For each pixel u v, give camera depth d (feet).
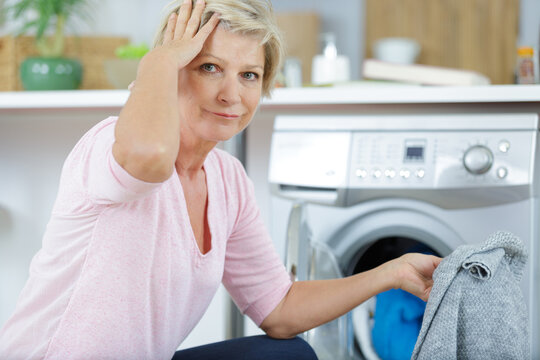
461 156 4.94
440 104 5.57
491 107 5.71
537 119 4.80
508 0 9.20
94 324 3.15
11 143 7.46
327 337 4.80
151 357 3.49
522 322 3.12
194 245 3.39
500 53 9.25
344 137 5.32
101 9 7.73
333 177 5.30
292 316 3.85
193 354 3.78
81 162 2.98
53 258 3.21
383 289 3.65
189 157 3.44
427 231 5.07
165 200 3.23
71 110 6.69
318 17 9.16
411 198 5.08
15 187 7.47
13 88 6.89
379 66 5.86
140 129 2.61
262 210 6.91
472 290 3.06
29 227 7.47
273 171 5.57
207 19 3.18
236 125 3.32
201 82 3.20
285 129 5.58
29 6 6.86
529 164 4.75
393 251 5.34
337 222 5.33
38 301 3.29
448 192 4.95
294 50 8.90
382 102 5.34
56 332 3.18
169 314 3.44
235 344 3.87
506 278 3.11
